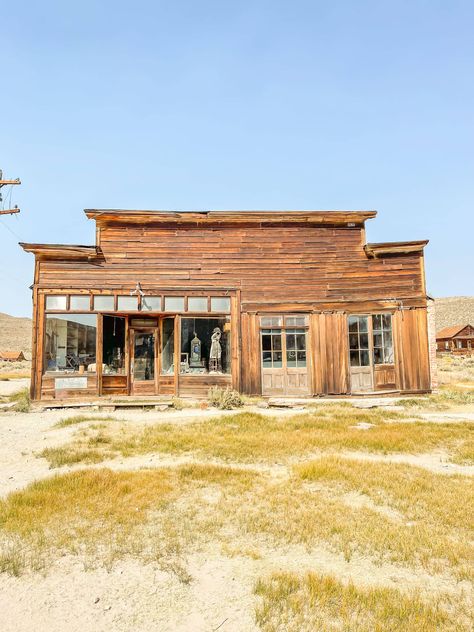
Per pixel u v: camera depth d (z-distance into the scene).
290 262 20.08
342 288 20.09
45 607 4.34
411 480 7.79
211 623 4.09
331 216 20.16
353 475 7.99
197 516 6.36
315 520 6.13
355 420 13.70
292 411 16.19
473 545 5.51
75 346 18.83
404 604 4.19
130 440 10.98
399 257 20.39
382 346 19.98
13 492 7.17
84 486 7.34
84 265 19.22
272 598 4.38
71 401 18.12
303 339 19.86
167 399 18.27
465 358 59.72
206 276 19.75
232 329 19.62
